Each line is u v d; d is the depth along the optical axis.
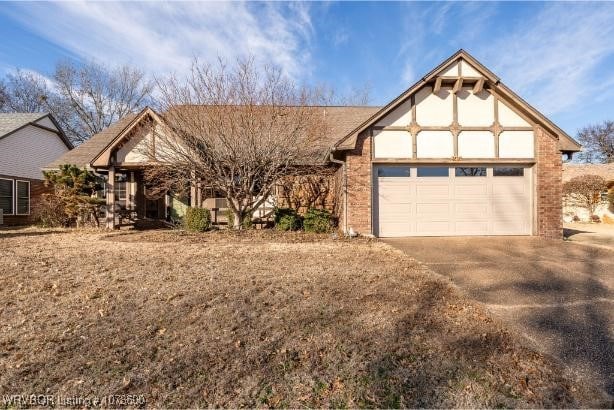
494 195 11.04
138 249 8.25
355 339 3.30
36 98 29.36
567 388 2.54
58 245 8.94
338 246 8.81
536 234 10.86
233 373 2.74
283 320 3.74
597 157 37.69
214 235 10.64
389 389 2.55
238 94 10.77
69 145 22.75
